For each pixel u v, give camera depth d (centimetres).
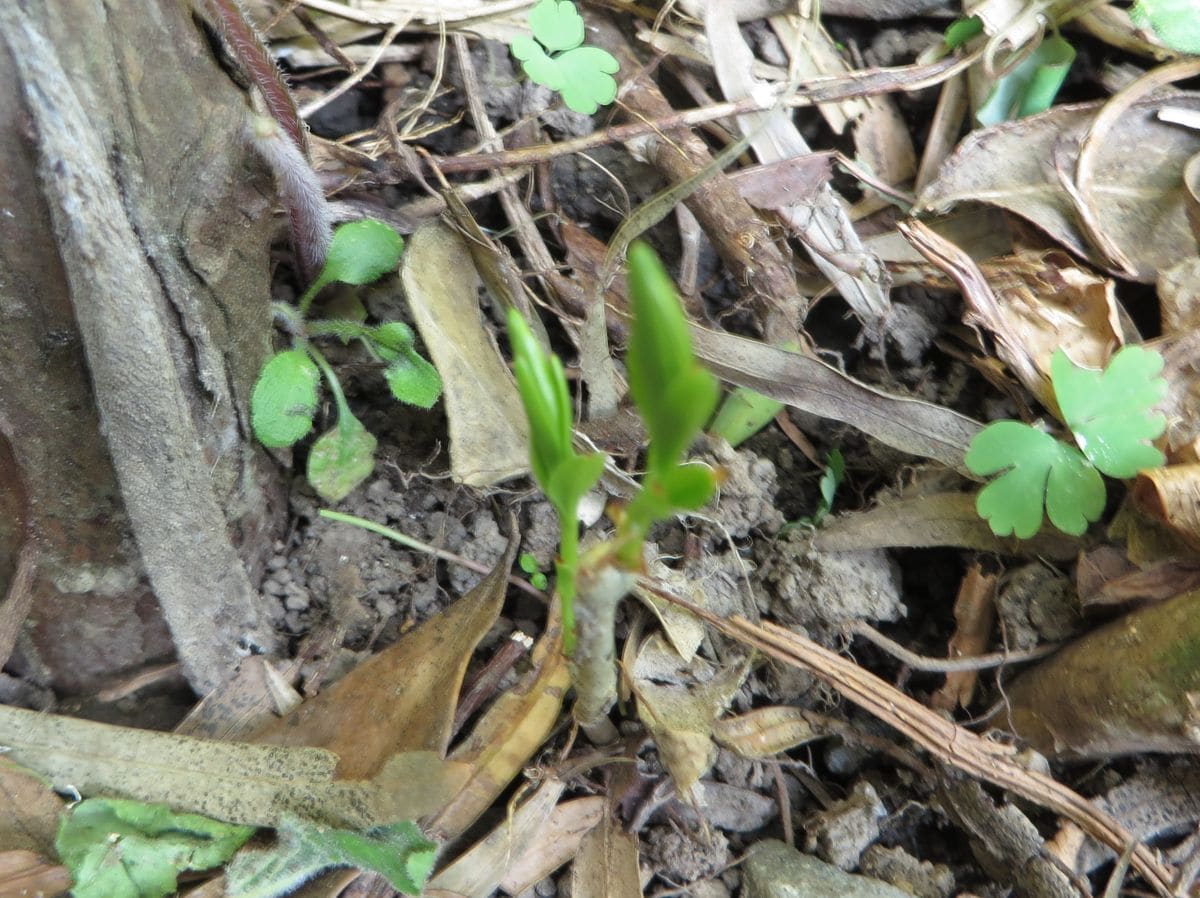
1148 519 15
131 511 13
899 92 20
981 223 19
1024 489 15
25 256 11
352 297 17
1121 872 14
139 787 13
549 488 8
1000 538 16
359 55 19
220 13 11
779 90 19
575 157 19
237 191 12
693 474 7
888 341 18
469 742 14
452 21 19
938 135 19
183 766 13
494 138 18
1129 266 17
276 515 16
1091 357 17
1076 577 16
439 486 17
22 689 14
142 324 11
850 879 14
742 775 15
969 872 15
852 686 15
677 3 19
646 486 7
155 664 15
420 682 14
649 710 15
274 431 14
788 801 15
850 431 18
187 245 12
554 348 18
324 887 13
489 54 19
